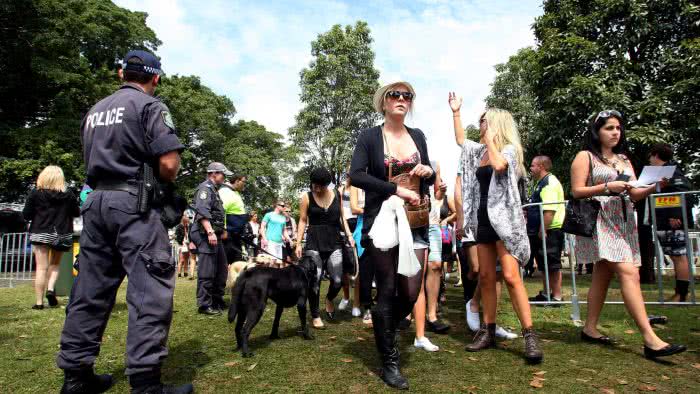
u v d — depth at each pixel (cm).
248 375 282
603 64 1098
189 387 246
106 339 382
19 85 1911
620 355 317
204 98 3194
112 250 246
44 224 552
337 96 3003
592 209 334
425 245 301
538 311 486
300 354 331
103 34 2064
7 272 842
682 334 370
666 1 1016
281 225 743
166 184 250
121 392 255
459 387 256
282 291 365
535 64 1224
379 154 294
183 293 723
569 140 1141
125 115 242
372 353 335
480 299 411
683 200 489
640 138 927
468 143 362
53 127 1862
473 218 348
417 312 351
